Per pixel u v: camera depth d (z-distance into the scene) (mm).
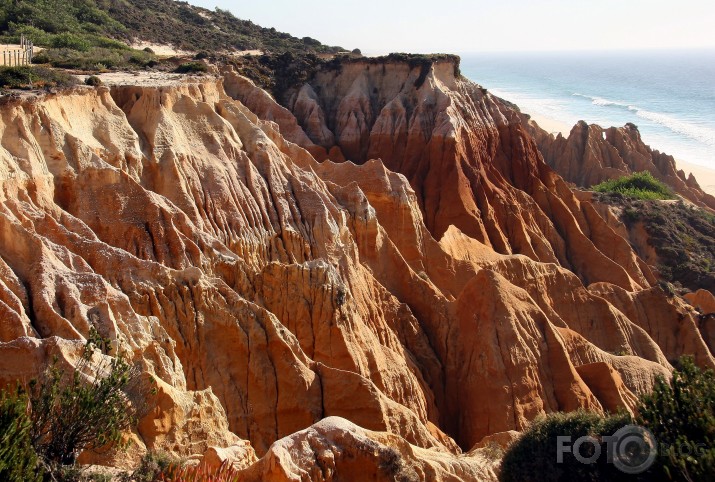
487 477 26344
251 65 83625
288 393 29734
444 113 73938
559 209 73750
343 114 80125
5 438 16062
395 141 75875
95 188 33969
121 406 20000
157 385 22609
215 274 34000
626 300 55125
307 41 122000
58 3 90500
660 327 54500
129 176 34531
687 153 153750
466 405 39031
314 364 31000
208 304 30000
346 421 22797
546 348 39969
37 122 34188
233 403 29094
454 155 70625
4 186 29875
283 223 42062
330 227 42531
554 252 69875
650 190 92375
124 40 88875
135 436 21188
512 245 68562
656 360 50000
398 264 46406
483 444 30938
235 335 29875
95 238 30484
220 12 126938
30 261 26922
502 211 70500
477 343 39781
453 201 68250
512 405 37344
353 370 33500
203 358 29156
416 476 22281
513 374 38188
